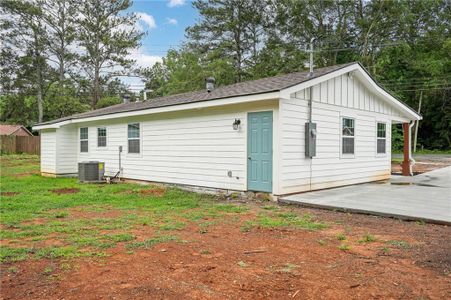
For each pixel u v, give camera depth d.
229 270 3.58
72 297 2.94
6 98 31.91
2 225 5.70
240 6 32.19
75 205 7.70
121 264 3.77
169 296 2.96
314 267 3.67
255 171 8.59
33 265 3.75
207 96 9.83
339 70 9.40
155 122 11.59
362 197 8.09
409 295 2.98
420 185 10.55
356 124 10.86
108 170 13.73
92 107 31.75
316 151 9.12
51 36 30.53
